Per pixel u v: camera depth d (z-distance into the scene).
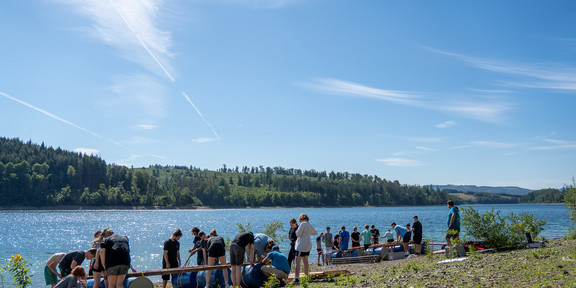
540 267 8.86
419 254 18.94
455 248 13.29
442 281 8.43
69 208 182.38
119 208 191.62
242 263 10.48
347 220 85.44
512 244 13.67
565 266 8.75
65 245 40.25
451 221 14.95
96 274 10.17
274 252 11.20
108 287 9.55
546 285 7.14
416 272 10.31
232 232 54.34
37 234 54.81
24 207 176.00
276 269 10.78
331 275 11.68
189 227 68.88
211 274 11.37
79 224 80.88
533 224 17.36
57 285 9.48
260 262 11.36
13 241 44.28
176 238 12.27
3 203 173.25
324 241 20.62
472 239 16.06
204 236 13.66
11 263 11.62
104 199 191.88
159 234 52.97
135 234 52.91
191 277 11.76
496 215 14.30
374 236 23.59
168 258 11.98
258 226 67.06
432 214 119.19
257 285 10.94
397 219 87.38
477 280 8.16
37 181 185.25
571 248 11.53
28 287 17.61
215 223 83.94
